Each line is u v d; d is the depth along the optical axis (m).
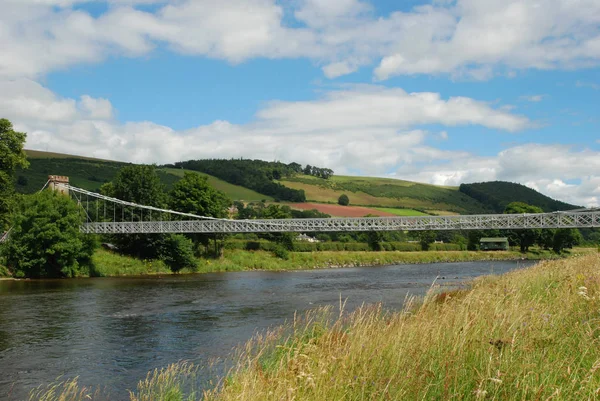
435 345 7.20
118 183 74.19
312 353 8.23
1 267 48.25
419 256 85.94
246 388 7.22
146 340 18.95
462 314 8.22
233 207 132.75
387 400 5.94
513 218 71.06
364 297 30.69
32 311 26.48
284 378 6.94
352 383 6.23
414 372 6.34
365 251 90.31
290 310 25.80
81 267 51.38
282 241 81.56
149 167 75.44
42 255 48.72
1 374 14.62
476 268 61.81
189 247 62.09
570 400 5.42
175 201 75.25
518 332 7.21
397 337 7.56
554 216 69.19
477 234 103.88
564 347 7.02
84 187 136.25
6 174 51.19
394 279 47.06
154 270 57.91
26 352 17.25
